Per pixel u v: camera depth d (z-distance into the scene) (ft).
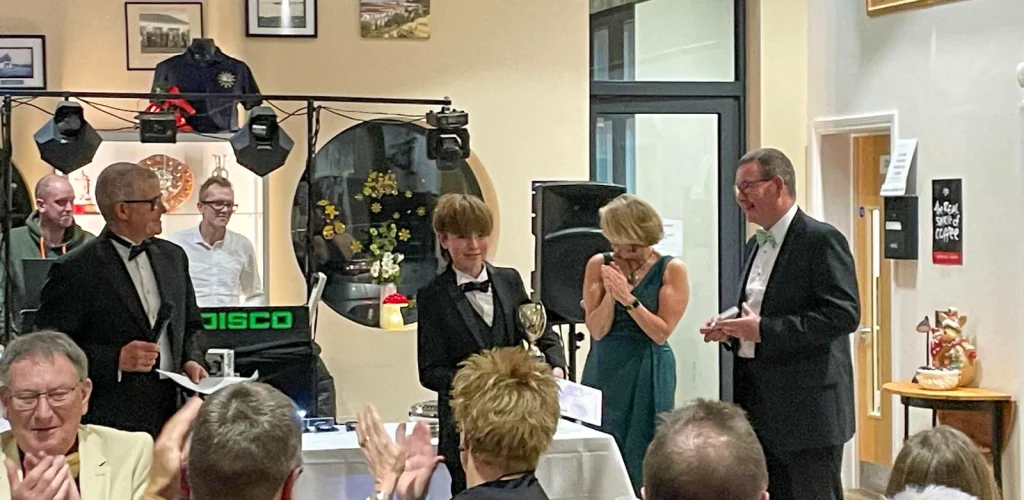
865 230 21.02
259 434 6.47
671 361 14.35
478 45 20.83
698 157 22.17
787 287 12.80
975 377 17.62
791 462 12.94
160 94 16.83
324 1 20.29
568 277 15.44
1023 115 16.57
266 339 13.14
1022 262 16.65
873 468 21.04
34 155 20.08
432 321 12.25
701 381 22.30
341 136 21.02
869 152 20.88
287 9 20.18
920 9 18.69
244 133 17.07
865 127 19.99
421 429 9.39
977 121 17.51
